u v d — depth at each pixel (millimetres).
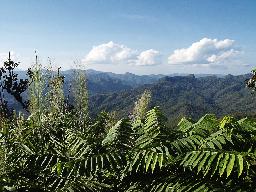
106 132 5508
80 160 3691
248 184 3367
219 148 3625
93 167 3607
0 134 4309
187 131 4324
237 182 3438
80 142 4223
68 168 3762
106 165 3689
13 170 3916
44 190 3686
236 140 3885
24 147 4219
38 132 5109
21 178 3832
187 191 3234
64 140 4883
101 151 4008
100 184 3629
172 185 3410
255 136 3865
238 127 4031
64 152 4363
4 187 3547
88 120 6051
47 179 3854
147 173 3797
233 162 3221
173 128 4582
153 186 3498
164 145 3830
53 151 4492
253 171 3619
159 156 3523
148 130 4246
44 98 5785
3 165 3797
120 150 4043
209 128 4270
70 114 5902
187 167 3658
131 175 3799
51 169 3936
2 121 5797
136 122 4938
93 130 5469
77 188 3494
